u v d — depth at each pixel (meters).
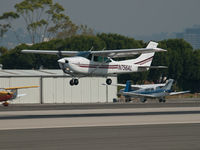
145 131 58.84
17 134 56.31
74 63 93.31
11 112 95.25
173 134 55.56
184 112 93.56
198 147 45.53
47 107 114.88
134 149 44.50
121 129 61.34
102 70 99.31
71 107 114.06
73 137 53.25
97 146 46.34
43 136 54.25
